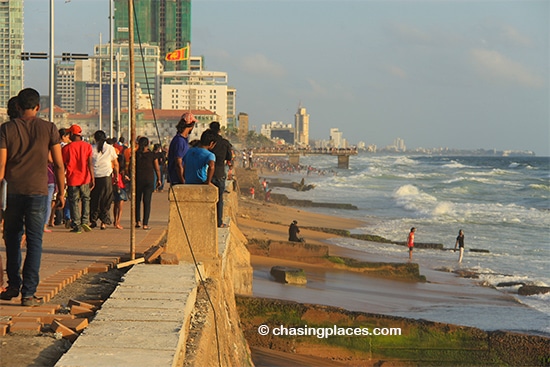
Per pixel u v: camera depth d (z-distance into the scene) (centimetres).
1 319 650
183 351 620
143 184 1497
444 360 1577
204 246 994
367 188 9750
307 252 2753
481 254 3584
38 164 720
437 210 6034
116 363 521
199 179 1160
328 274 2572
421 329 1588
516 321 2011
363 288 2366
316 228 3969
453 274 2908
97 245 1214
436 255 3459
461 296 2381
